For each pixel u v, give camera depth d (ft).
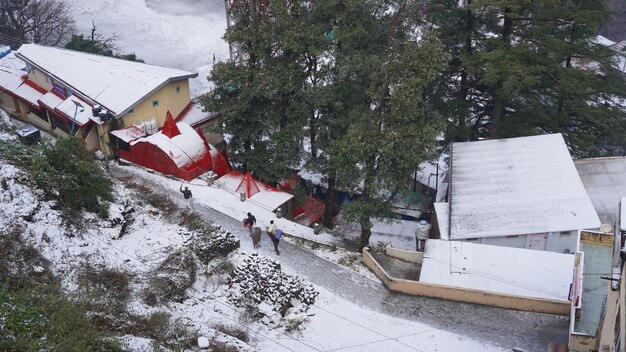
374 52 108.78
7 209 72.84
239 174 117.50
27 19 174.19
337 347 71.56
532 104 114.73
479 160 104.22
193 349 62.49
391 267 90.99
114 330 60.29
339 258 92.79
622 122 114.73
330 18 106.52
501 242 90.63
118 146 117.50
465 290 80.43
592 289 72.02
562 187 95.55
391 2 110.73
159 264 77.15
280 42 104.99
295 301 78.18
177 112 129.80
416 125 89.61
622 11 205.77
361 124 90.89
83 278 68.23
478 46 120.67
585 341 64.03
